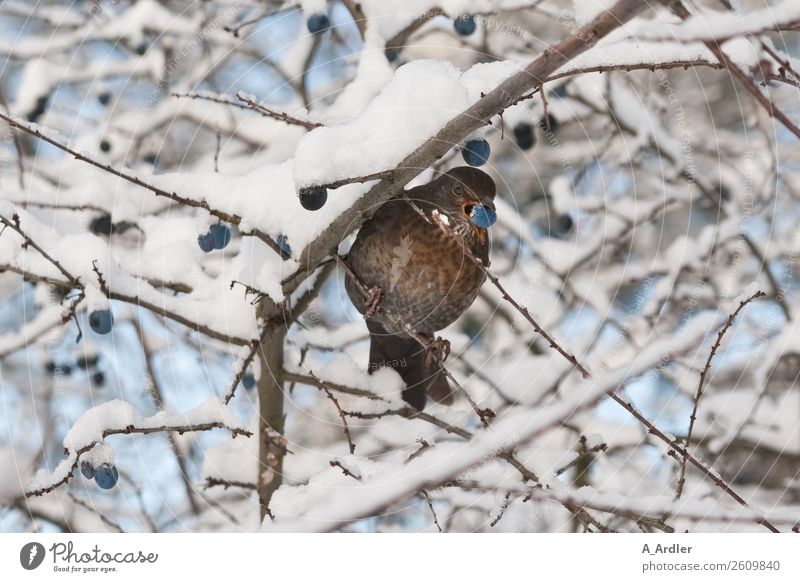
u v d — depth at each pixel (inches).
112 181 374.6
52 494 382.6
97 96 413.4
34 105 382.3
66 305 312.0
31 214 327.0
